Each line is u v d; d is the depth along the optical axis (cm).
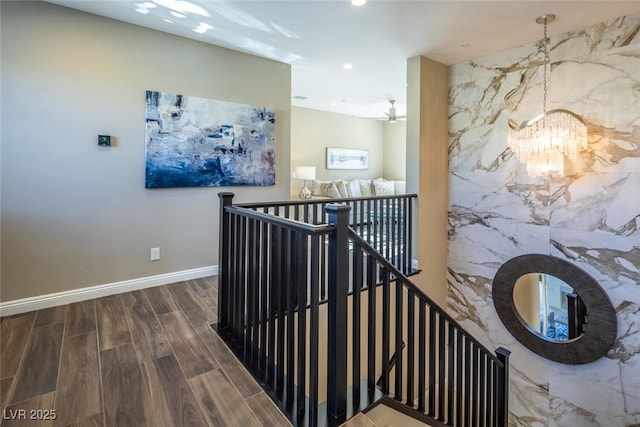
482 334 430
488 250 418
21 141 269
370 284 179
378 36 347
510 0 275
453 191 450
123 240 321
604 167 322
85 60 293
